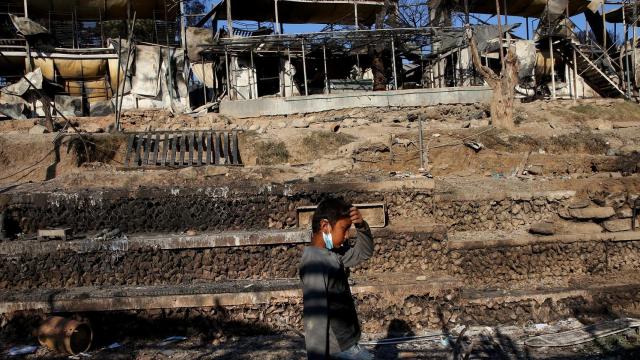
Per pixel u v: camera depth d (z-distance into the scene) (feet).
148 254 26.43
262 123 54.03
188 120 53.93
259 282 26.08
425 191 29.89
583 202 30.37
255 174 33.94
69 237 27.09
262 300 24.35
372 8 77.20
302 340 23.36
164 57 66.64
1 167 39.42
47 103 47.29
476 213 30.35
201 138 42.16
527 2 78.43
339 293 11.60
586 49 75.05
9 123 48.93
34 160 40.11
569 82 74.54
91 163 39.70
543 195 30.86
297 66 74.64
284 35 61.16
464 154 38.86
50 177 39.52
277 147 44.04
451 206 30.14
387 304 24.64
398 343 22.86
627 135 44.09
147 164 39.55
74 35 70.33
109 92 65.62
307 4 74.08
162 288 25.39
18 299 24.06
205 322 24.34
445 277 26.18
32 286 26.00
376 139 41.16
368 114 55.06
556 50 74.33
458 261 27.20
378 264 27.43
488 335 23.65
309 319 10.91
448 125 46.68
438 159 38.81
